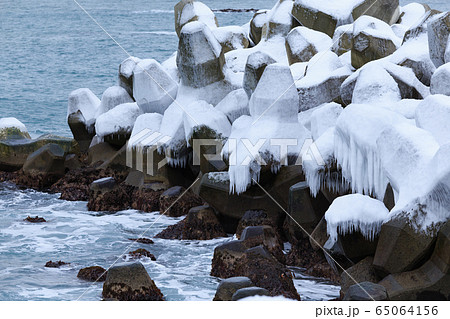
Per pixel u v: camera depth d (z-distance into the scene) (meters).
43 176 18.44
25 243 14.00
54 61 41.59
